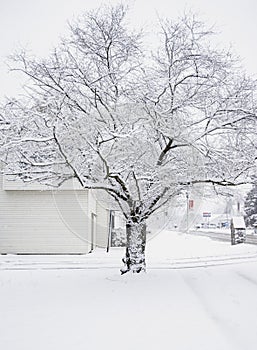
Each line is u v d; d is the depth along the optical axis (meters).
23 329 6.64
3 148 11.36
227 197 13.78
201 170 12.33
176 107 11.81
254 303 8.52
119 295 9.47
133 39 11.34
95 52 11.52
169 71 11.75
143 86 11.51
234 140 12.39
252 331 6.45
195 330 6.54
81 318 7.35
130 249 12.74
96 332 6.46
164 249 24.38
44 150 12.12
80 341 6.00
